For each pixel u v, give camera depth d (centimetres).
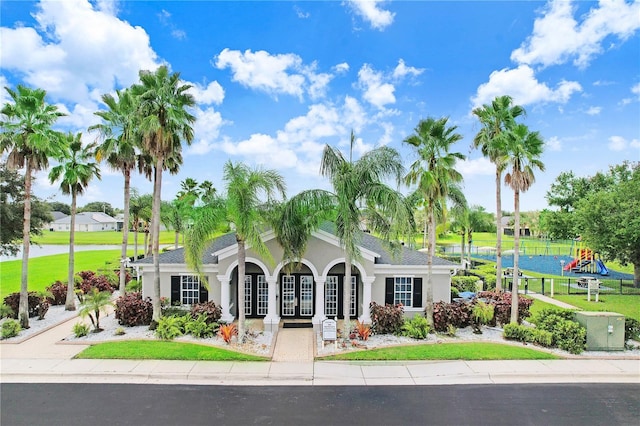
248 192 1577
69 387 1198
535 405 1096
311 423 991
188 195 4322
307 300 2097
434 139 1769
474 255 5953
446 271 2000
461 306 1848
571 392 1180
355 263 1909
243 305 1623
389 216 1608
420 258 2086
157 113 1755
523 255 6094
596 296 2595
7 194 2867
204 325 1691
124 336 1689
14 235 2988
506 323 1894
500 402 1112
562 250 7062
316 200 1627
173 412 1045
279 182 1628
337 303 2111
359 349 1536
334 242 1914
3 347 1553
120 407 1071
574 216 3553
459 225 3988
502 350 1512
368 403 1105
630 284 3400
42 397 1130
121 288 2277
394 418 1018
